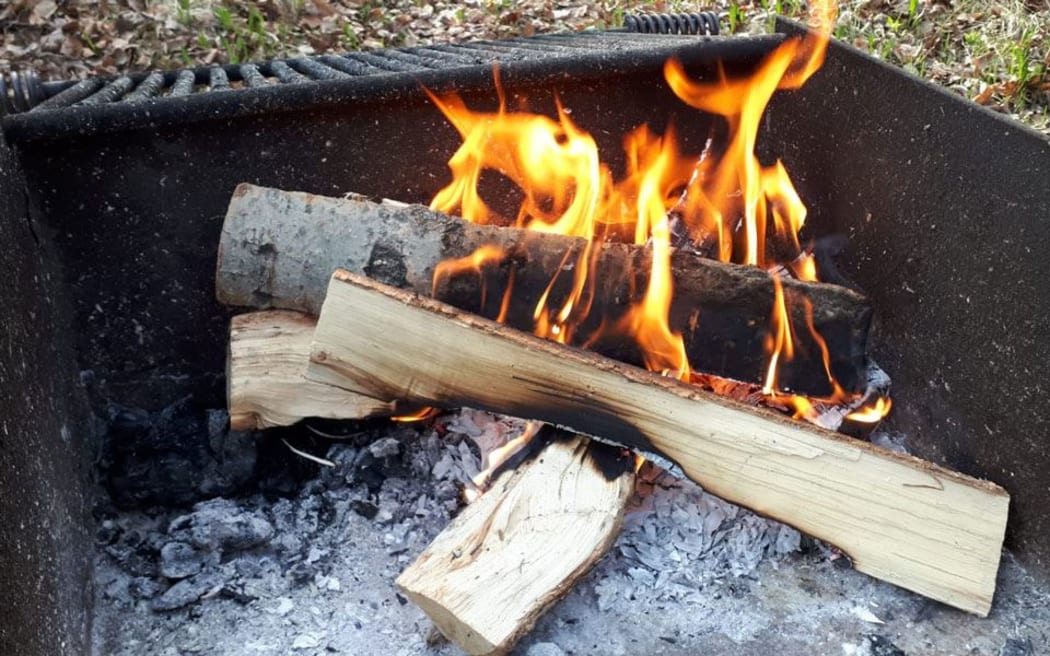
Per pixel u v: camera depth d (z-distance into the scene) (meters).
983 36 1.07
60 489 0.57
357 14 1.33
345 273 0.61
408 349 0.61
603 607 0.59
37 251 0.63
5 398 0.49
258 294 0.67
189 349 0.73
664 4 1.41
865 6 1.20
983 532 0.59
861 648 0.56
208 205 0.70
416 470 0.66
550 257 0.64
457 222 0.65
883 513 0.59
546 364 0.60
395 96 0.70
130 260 0.69
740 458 0.60
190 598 0.60
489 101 0.74
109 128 0.64
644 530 0.63
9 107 0.70
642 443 0.60
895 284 0.70
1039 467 0.58
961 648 0.56
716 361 0.64
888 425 0.72
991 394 0.61
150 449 0.68
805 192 0.81
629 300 0.63
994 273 0.60
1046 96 0.98
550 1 1.43
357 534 0.63
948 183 0.64
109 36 1.12
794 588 0.60
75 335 0.70
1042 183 0.56
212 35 1.17
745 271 0.63
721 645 0.57
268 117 0.69
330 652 0.57
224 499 0.66
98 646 0.57
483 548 0.56
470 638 0.53
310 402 0.64
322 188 0.73
